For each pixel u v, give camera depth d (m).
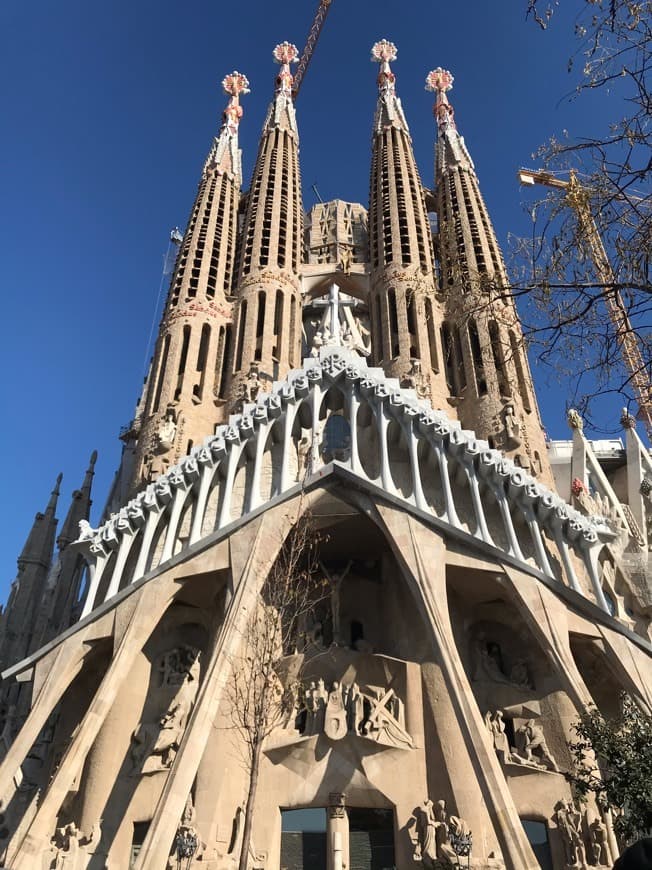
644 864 4.06
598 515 39.62
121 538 37.16
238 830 29.48
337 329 46.47
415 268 51.47
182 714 32.56
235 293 52.53
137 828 30.34
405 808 29.17
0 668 45.00
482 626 34.75
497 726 31.14
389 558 36.94
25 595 49.22
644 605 35.22
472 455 35.00
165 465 41.16
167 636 35.50
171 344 47.75
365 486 33.38
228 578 32.53
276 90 71.06
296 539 32.00
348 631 36.00
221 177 60.12
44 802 26.80
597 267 12.76
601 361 12.56
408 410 35.88
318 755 30.58
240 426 37.34
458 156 60.34
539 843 28.66
